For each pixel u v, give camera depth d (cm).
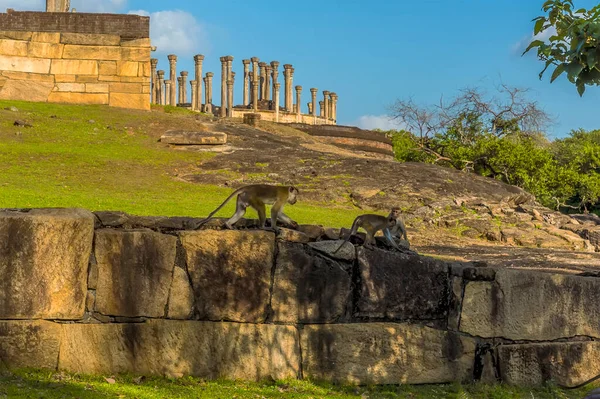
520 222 2438
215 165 2806
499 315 966
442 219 2383
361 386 914
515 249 2083
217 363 884
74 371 852
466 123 5288
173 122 3466
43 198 1838
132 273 870
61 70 3634
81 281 856
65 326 852
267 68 6203
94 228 881
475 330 959
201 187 2472
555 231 2367
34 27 3622
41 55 3619
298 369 905
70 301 852
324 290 918
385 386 918
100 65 3659
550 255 1973
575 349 993
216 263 890
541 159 4416
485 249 2042
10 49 3591
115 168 2586
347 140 4616
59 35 3631
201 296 887
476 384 943
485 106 5231
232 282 892
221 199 2280
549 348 982
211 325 884
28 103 3469
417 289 950
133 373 866
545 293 985
